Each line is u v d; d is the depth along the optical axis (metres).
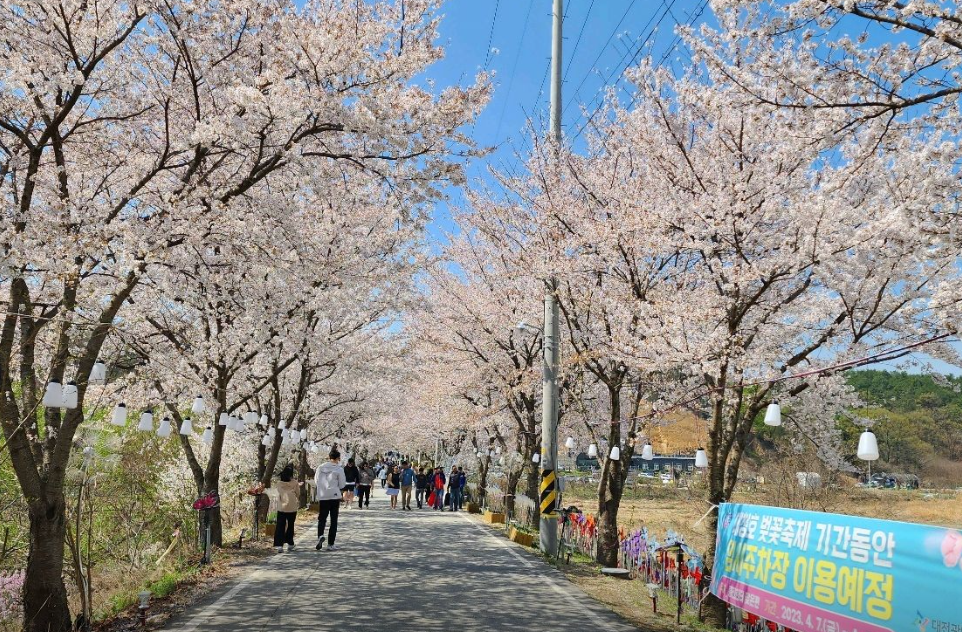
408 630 6.66
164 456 17.70
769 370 9.20
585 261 11.95
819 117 6.18
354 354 19.23
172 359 13.12
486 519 20.36
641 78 10.84
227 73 8.42
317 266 11.63
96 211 7.98
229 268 11.06
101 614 7.74
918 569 4.65
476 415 22.17
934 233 6.68
